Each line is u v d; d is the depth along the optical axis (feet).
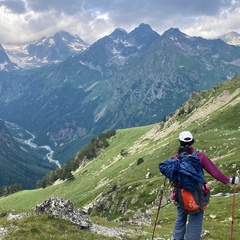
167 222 187.32
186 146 32.78
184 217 33.06
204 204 30.71
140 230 95.55
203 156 31.42
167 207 257.34
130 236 79.00
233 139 404.36
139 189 382.22
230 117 517.55
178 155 32.45
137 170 498.69
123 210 371.35
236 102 601.21
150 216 141.38
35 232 60.49
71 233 64.08
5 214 84.43
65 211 74.69
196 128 569.23
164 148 532.73
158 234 87.76
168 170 31.30
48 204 75.36
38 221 67.26
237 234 94.63
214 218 176.45
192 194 30.42
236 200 208.23
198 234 31.01
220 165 303.48
